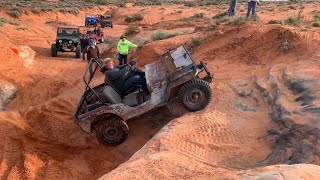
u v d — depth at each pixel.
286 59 11.50
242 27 14.80
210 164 7.07
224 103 9.71
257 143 7.73
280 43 12.47
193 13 45.12
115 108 9.25
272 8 37.91
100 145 9.91
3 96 14.84
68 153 9.72
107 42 29.23
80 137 10.48
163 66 9.79
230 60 13.06
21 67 18.88
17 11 47.31
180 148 7.73
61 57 23.80
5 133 10.39
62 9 55.38
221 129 8.38
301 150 6.90
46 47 27.55
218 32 15.63
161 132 8.55
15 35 29.53
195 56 14.73
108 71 9.79
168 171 6.54
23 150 9.48
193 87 9.25
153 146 7.93
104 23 39.41
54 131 10.89
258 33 13.63
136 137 9.73
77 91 14.54
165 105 10.05
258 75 10.91
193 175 6.27
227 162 7.16
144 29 31.16
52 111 12.20
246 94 9.98
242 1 57.69
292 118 7.87
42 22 46.16
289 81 9.57
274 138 7.65
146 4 68.25
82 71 19.12
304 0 50.72
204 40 16.27
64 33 24.80
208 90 9.29
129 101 9.61
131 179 6.27
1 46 20.47
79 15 58.03
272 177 4.69
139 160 7.14
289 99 8.80
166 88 9.22
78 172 8.69
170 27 30.30
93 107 9.66
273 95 9.38
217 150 7.64
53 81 16.92
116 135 9.47
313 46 11.59
